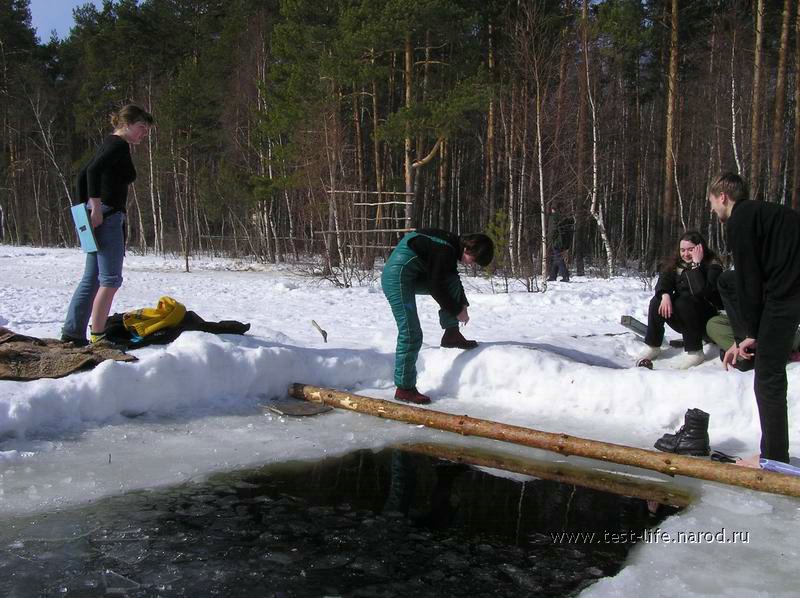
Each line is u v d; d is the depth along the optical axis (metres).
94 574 2.67
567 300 10.47
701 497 3.58
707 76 26.19
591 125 23.83
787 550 2.98
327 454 4.18
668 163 22.33
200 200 31.42
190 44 34.66
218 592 2.56
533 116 20.12
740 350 3.75
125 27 34.25
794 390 4.43
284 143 26.48
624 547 3.03
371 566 2.80
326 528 3.14
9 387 4.32
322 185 18.45
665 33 28.19
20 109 41.72
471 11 23.03
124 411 4.61
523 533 3.15
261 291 12.88
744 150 23.36
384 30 19.34
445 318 5.54
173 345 5.09
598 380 4.95
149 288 13.28
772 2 23.81
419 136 20.86
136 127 5.22
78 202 5.25
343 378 5.49
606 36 22.66
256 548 2.92
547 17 21.33
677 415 4.65
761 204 3.51
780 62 17.97
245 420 4.71
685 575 2.75
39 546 2.88
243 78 28.14
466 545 3.01
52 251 27.53
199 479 3.70
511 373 5.21
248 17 29.08
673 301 5.43
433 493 3.61
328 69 19.86
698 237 5.34
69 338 5.25
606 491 3.69
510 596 2.59
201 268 21.53
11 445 3.95
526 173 20.34
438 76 22.22
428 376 5.48
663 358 5.74
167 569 2.72
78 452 3.96
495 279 16.41
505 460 4.15
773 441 3.68
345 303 10.64
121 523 3.12
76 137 46.38
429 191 33.50
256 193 22.95
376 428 4.67
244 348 5.20
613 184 32.59
